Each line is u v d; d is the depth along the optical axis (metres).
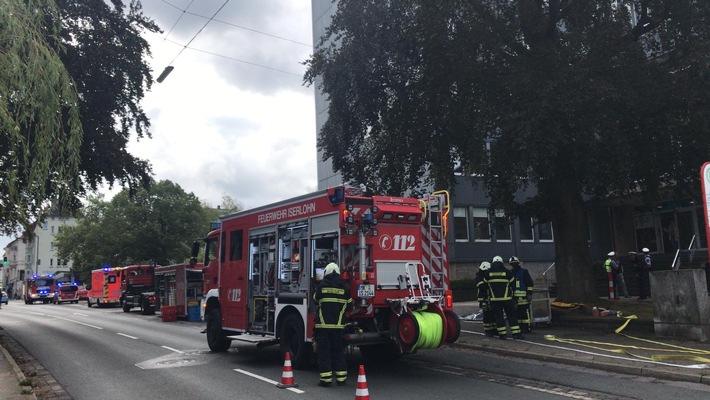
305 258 9.88
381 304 9.14
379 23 14.26
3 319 27.25
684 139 12.83
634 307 14.77
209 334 12.95
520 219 16.45
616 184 14.09
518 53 14.23
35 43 9.45
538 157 12.18
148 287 32.25
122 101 18.88
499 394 7.64
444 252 10.03
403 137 15.09
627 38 13.38
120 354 12.95
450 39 13.56
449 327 9.34
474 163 15.55
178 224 52.34
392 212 9.38
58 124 9.91
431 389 8.05
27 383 8.76
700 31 12.29
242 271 11.77
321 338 8.50
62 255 56.16
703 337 10.83
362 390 6.55
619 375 8.71
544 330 13.66
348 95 15.67
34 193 9.89
